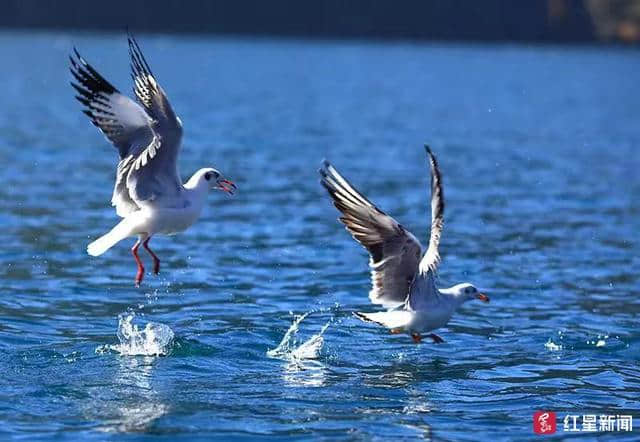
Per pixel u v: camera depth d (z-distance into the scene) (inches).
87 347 536.7
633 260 785.6
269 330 578.9
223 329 578.6
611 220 948.6
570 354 548.4
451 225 908.0
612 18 5698.8
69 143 1400.1
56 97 2239.2
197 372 501.0
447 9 5689.0
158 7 5526.6
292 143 1514.5
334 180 462.0
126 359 518.0
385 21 5733.3
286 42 5433.1
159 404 451.5
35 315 598.5
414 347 556.4
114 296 649.6
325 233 856.9
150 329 565.9
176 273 714.8
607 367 526.6
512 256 792.3
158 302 638.5
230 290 673.0
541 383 497.4
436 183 447.8
